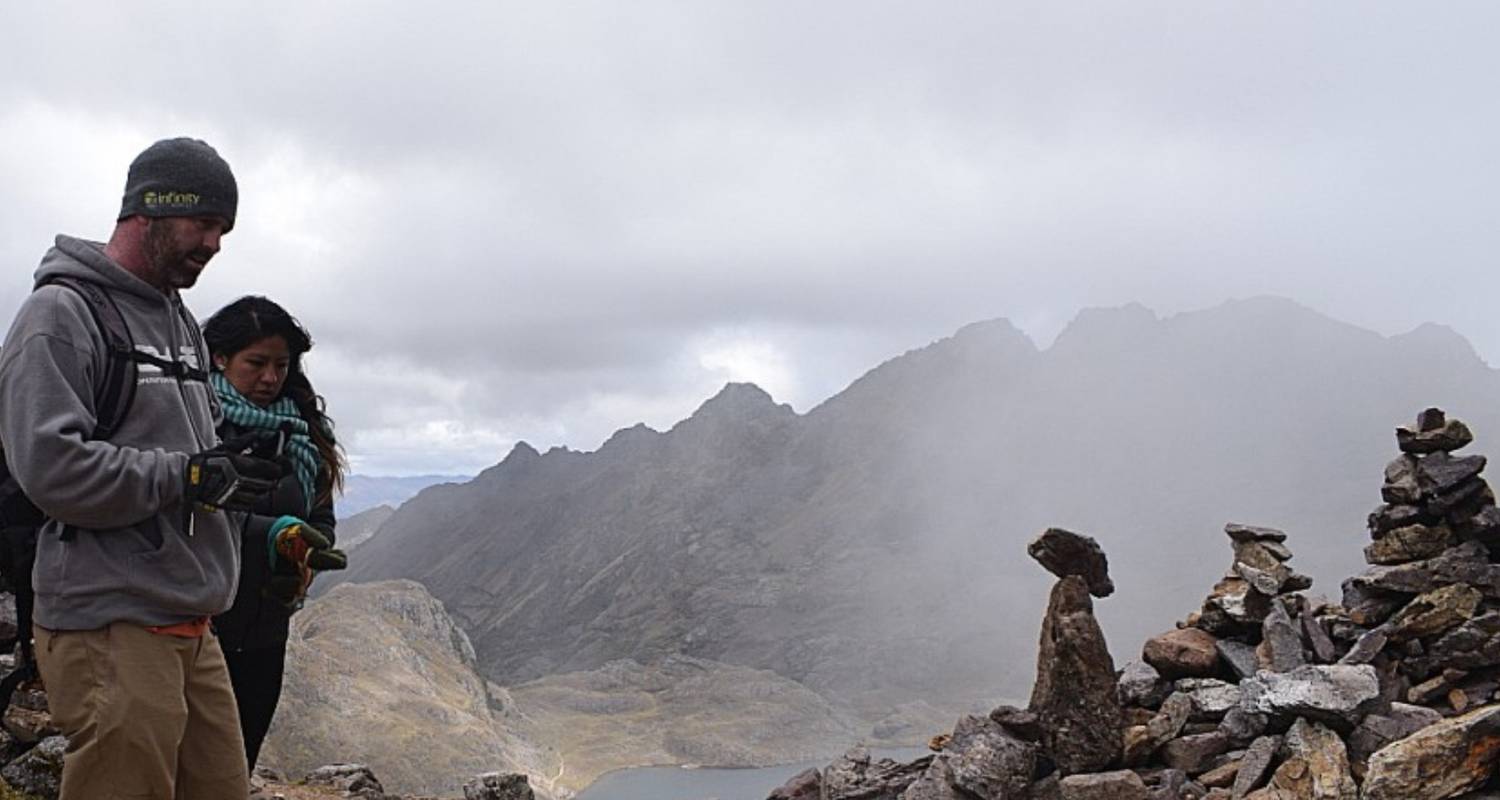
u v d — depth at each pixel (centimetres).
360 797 1236
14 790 838
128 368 442
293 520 543
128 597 439
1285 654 1157
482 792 1235
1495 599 1102
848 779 1230
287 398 648
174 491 432
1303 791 1012
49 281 440
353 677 16175
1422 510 1162
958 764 1098
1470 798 962
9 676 485
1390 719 1033
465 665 19638
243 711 624
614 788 16738
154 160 456
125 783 441
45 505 415
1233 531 1305
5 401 417
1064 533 1194
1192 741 1105
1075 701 1134
